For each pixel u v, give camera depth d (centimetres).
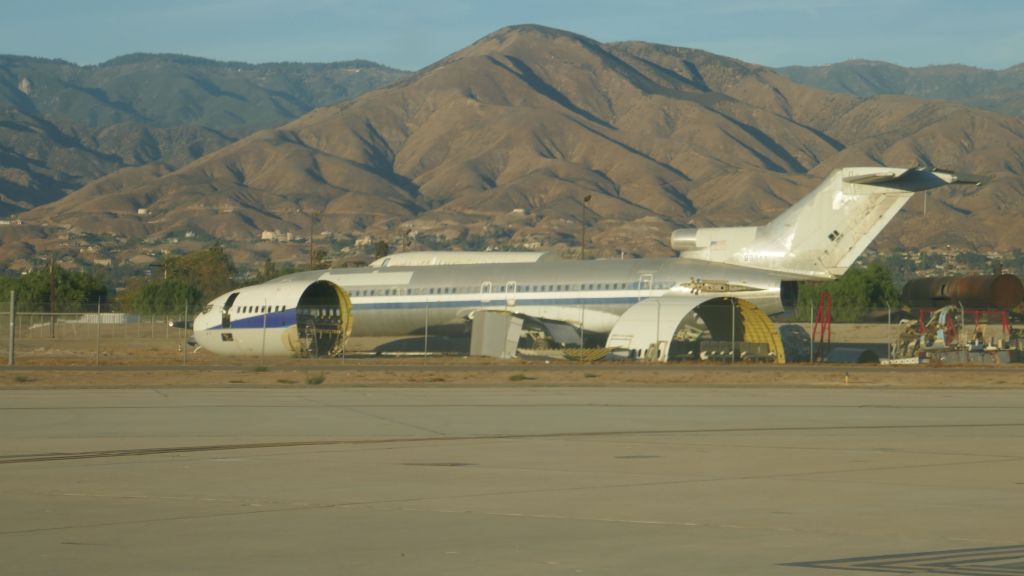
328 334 12338
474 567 2525
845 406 6531
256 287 11975
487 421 5700
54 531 2933
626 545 2748
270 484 3700
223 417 5881
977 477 3831
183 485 3684
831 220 10625
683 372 9331
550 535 2870
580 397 7188
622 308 11138
